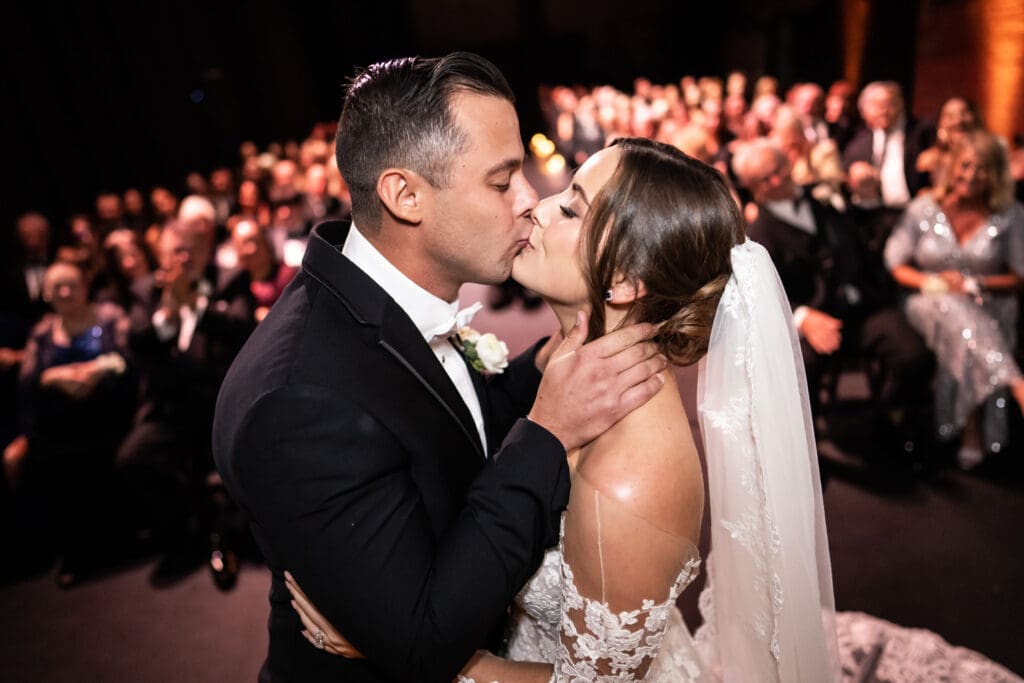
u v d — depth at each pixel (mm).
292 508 1048
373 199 1197
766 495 1288
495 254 1234
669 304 1248
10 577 3426
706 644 1719
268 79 13930
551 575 1272
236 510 3277
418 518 1099
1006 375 3303
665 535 1113
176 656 2789
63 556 3340
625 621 1132
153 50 11555
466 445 1250
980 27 7488
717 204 1228
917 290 3576
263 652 2762
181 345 3246
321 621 1156
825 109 7508
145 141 11539
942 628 2482
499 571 1068
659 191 1192
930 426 3482
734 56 16125
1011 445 3535
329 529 1041
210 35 12625
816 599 1371
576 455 1294
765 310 1277
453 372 1438
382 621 1031
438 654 1044
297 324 1178
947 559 2814
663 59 17906
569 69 17891
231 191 7707
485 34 17297
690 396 2266
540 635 1413
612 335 1176
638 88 12078
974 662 2129
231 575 3145
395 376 1165
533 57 17547
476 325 5465
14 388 3818
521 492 1101
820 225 3455
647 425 1172
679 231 1193
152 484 3166
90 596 3205
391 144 1146
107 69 10766
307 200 5887
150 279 3342
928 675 2090
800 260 3424
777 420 1298
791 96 8047
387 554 1041
